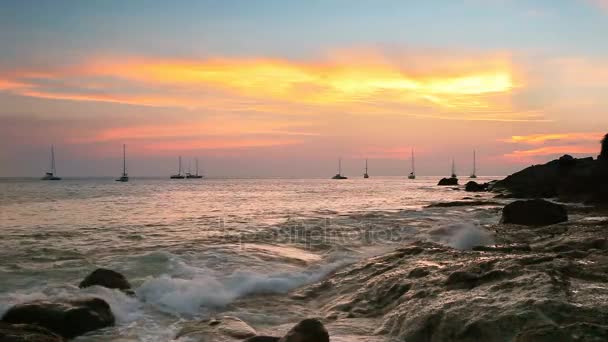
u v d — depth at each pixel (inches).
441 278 314.3
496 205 1218.0
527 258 316.2
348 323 287.3
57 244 600.4
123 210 1148.5
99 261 480.7
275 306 348.8
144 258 490.0
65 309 285.7
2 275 419.2
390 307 304.7
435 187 3179.1
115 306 330.3
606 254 343.6
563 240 435.5
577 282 266.5
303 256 522.9
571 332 197.6
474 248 425.1
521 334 206.2
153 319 316.8
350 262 487.5
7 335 236.8
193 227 783.7
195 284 380.8
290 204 1409.9
